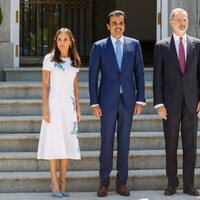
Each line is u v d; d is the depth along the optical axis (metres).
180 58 8.82
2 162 9.46
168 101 8.82
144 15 19.00
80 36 17.50
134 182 9.27
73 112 8.82
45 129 8.76
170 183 8.94
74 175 9.19
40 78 12.36
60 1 16.91
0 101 10.70
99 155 9.35
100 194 8.80
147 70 12.27
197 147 10.15
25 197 8.78
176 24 8.83
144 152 9.76
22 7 16.25
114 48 8.89
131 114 8.85
